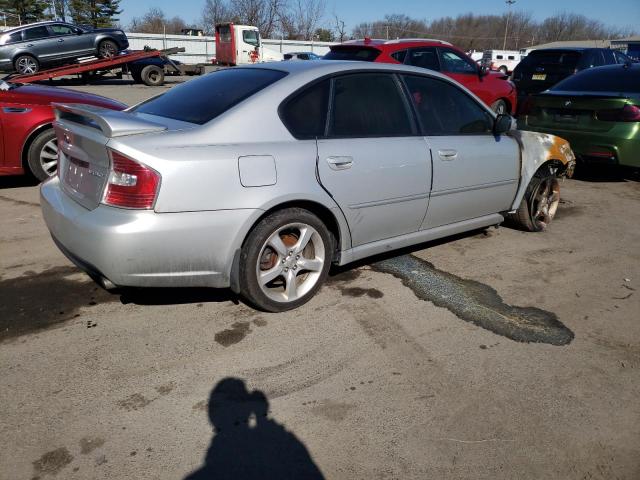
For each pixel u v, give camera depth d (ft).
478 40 262.26
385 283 12.36
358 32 202.90
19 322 10.15
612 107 20.52
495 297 11.84
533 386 8.68
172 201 8.75
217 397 8.21
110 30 60.90
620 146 20.49
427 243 15.21
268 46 126.41
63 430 7.42
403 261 13.75
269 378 8.70
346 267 13.23
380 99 11.69
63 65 59.31
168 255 8.98
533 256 14.43
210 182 9.00
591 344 10.01
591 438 7.58
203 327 10.18
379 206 11.48
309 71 10.82
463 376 8.90
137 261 8.82
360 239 11.57
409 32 231.30
